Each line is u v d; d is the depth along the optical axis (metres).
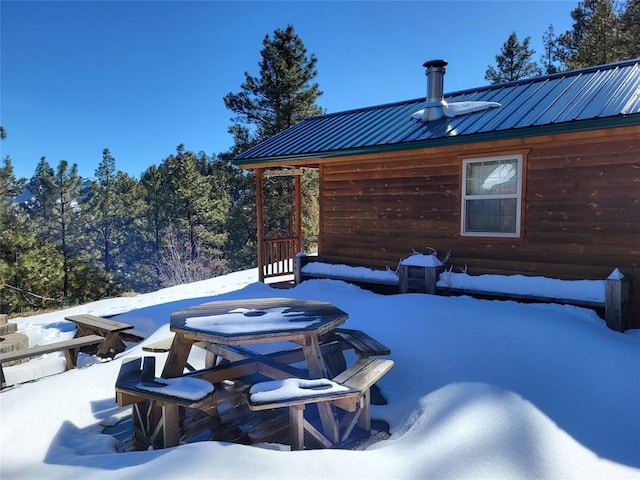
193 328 3.15
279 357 3.73
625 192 5.20
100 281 18.78
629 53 17.30
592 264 5.45
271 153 8.08
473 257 6.43
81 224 25.41
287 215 20.08
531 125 5.24
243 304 4.10
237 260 23.02
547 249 5.77
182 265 22.86
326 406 2.88
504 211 6.13
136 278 27.06
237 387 3.70
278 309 3.84
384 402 3.45
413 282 6.47
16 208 21.44
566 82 6.72
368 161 7.51
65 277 17.58
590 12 19.84
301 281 8.17
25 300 14.72
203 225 27.28
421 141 6.17
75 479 2.25
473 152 6.31
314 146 7.59
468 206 6.46
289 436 3.03
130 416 3.39
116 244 28.08
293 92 18.23
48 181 23.62
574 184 5.54
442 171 6.69
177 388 2.71
